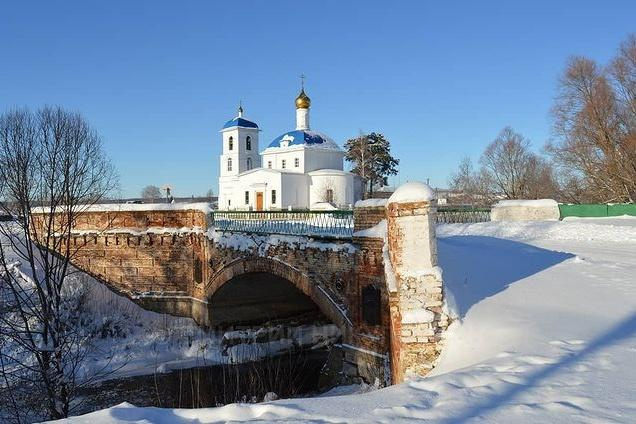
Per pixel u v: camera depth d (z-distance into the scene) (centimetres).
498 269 1477
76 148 2334
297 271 2022
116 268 2956
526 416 572
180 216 2898
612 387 652
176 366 2369
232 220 2569
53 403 1659
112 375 2245
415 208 1091
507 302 1150
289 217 2138
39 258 2805
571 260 1641
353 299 1731
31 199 2217
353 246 1733
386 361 1559
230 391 2092
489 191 6275
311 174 5912
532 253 1784
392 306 1268
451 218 3070
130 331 2659
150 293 2906
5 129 2505
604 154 4584
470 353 955
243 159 6525
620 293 1201
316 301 1920
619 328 940
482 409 601
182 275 2880
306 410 626
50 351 1741
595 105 4503
